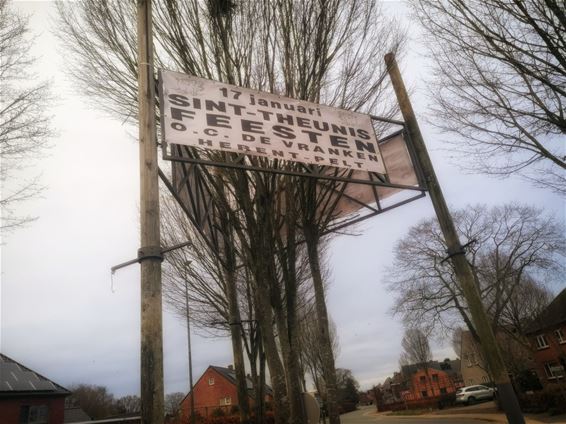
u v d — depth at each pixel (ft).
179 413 102.89
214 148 13.70
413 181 18.76
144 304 10.86
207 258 39.11
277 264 23.91
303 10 21.42
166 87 13.79
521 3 17.56
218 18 21.07
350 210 21.86
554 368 96.12
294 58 21.17
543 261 81.30
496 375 15.30
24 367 94.89
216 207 23.52
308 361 104.94
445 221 17.84
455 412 95.71
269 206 20.76
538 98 18.79
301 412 19.22
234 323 32.58
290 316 20.92
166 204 39.50
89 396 206.39
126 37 22.00
